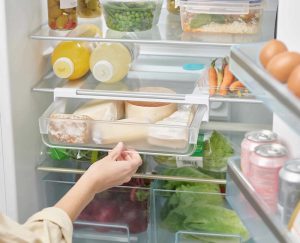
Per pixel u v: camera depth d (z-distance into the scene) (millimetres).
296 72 1024
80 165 2219
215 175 2148
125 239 2188
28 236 1343
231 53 1268
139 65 2309
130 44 2213
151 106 2088
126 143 1993
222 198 2125
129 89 2070
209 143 2156
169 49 2404
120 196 2191
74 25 2172
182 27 2057
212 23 2021
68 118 1989
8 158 2037
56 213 1438
